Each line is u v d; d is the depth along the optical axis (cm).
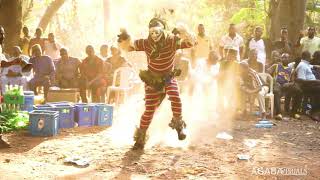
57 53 1324
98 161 620
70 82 1126
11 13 1384
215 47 2030
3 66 681
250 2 2047
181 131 661
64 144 710
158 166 600
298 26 1387
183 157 646
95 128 841
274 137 799
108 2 1838
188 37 646
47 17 2097
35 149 677
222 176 562
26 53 1387
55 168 586
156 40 641
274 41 1300
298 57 1103
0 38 673
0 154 644
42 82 1105
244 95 1002
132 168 592
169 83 659
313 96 1020
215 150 689
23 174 554
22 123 810
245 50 1212
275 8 1419
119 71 1097
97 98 1088
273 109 1002
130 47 662
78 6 2459
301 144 749
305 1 1395
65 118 834
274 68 1075
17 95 897
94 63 1105
